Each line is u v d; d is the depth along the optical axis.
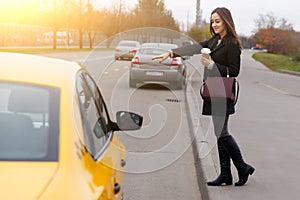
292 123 11.91
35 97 3.42
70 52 46.75
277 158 8.06
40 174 2.87
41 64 3.86
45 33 66.25
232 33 5.82
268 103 15.94
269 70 40.88
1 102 3.42
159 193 6.46
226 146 6.14
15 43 57.69
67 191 2.76
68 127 3.23
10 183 2.77
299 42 63.50
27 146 3.12
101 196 2.97
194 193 6.57
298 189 6.35
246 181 6.32
